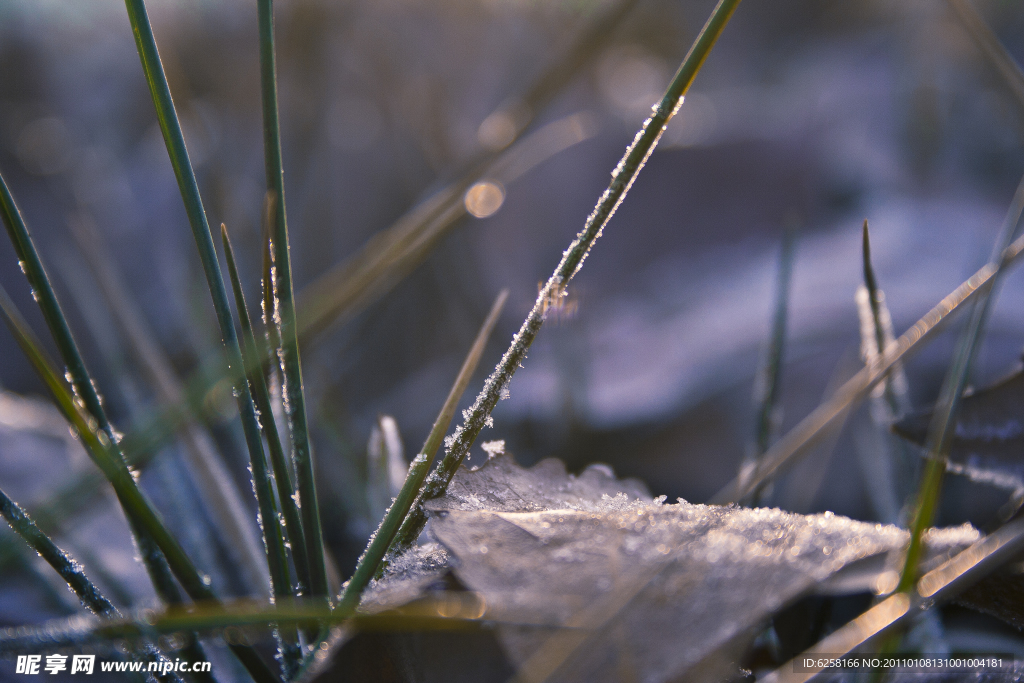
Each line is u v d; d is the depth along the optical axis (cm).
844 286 112
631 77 229
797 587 48
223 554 57
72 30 221
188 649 50
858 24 231
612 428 97
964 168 150
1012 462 52
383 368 112
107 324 75
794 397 99
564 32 140
